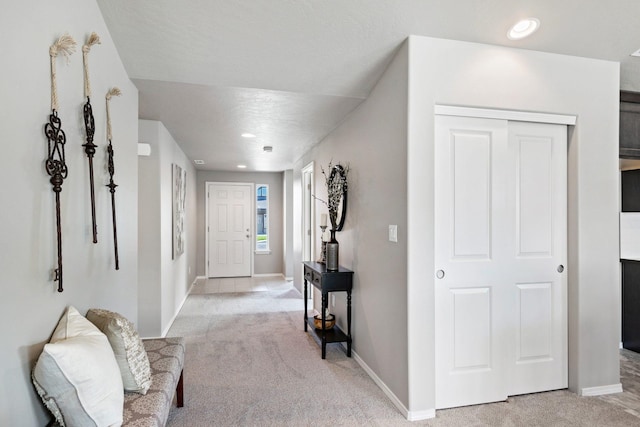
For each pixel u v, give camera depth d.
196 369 2.93
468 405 2.38
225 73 2.51
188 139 4.41
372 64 2.48
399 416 2.23
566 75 2.51
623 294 3.44
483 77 2.34
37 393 1.24
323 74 2.57
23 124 1.16
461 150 2.37
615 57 2.55
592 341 2.56
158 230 3.67
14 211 1.12
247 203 7.59
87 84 1.69
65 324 1.38
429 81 2.24
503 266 2.45
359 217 3.10
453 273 2.36
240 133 4.12
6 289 1.08
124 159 2.39
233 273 7.54
